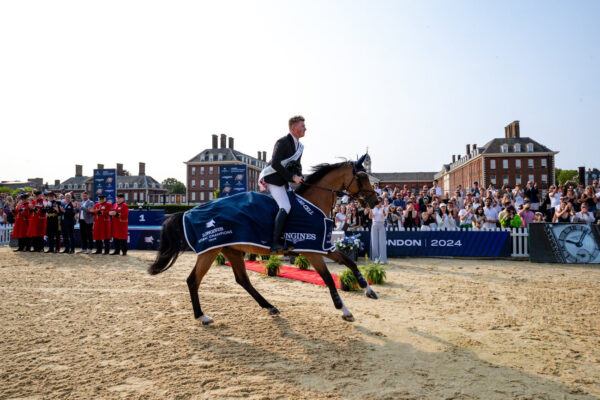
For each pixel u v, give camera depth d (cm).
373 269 819
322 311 593
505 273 966
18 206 1442
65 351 424
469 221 1633
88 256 1303
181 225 530
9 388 333
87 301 658
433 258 1254
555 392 335
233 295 703
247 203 519
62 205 1488
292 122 518
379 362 396
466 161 7225
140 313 580
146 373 364
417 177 9575
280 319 545
